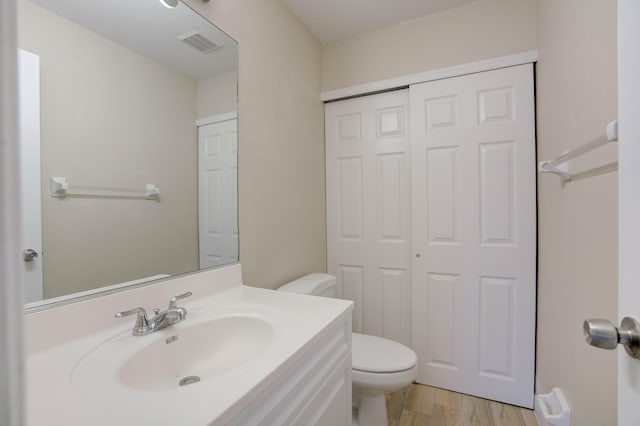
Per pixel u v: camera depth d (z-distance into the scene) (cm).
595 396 89
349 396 105
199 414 50
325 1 170
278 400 66
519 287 165
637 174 43
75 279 80
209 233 122
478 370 174
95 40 86
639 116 42
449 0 171
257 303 108
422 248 186
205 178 121
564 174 111
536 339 161
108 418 49
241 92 137
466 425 151
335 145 215
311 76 200
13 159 21
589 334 45
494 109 169
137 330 82
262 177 150
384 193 202
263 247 150
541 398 127
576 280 105
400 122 197
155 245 102
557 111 126
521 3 163
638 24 43
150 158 101
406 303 197
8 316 20
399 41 192
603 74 84
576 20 104
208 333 94
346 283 213
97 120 86
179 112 111
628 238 45
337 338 98
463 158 176
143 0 99
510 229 166
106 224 88
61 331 75
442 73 179
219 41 126
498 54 167
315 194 203
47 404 52
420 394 177
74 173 81
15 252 21
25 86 72
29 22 73
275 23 161
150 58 101
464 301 177
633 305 43
